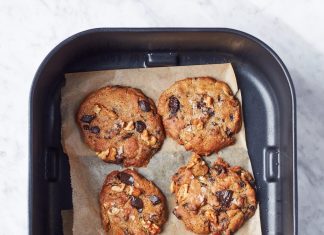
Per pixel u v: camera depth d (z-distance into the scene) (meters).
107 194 0.44
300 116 0.51
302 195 0.50
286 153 0.44
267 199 0.45
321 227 0.50
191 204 0.44
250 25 0.51
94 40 0.43
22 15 0.50
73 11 0.50
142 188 0.44
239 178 0.45
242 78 0.46
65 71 0.45
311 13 0.51
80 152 0.45
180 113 0.45
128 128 0.45
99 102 0.45
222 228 0.44
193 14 0.50
